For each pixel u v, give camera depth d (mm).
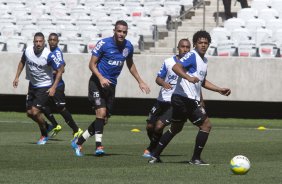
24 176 26062
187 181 25062
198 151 30531
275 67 61781
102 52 33625
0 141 41094
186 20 75375
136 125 55500
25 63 41000
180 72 29500
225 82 62375
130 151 36594
